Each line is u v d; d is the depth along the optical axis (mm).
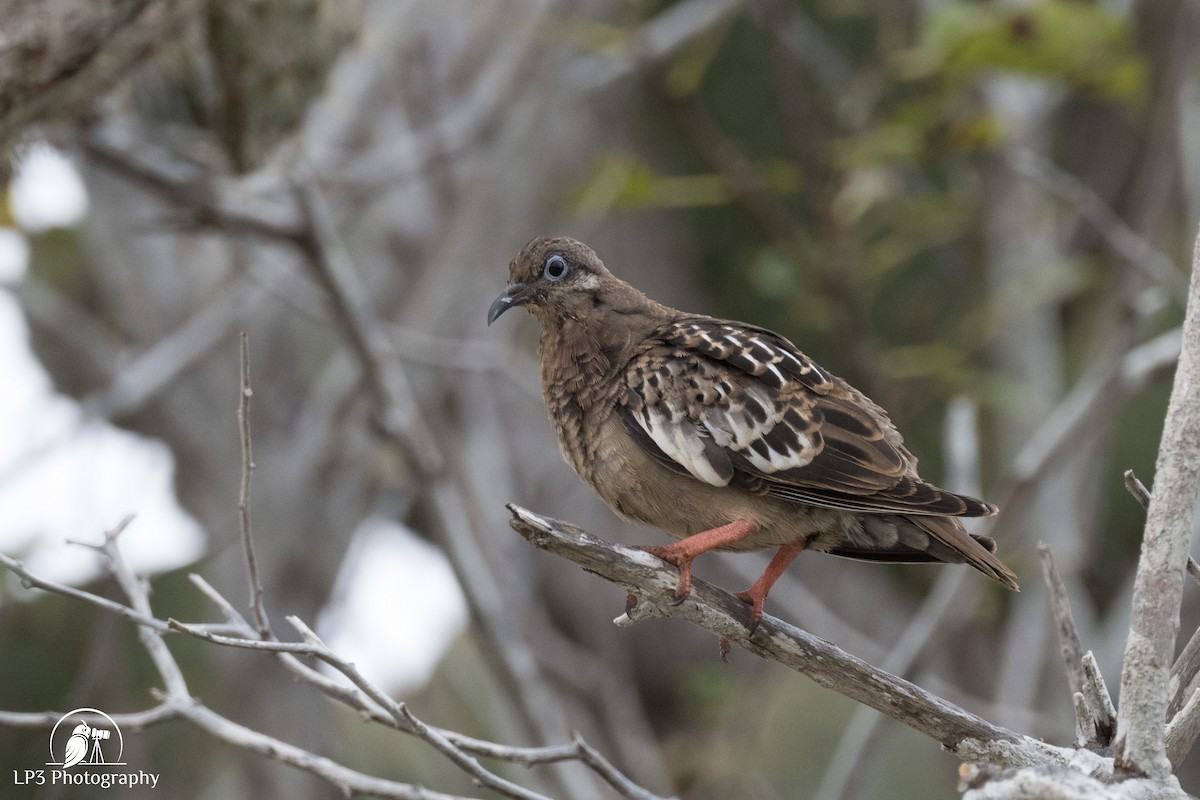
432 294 14367
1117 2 13445
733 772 14484
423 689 15109
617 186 11992
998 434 14508
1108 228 12297
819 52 14367
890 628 18594
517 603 14367
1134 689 5719
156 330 14211
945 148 11789
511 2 14133
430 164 13328
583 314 8406
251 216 11117
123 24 8930
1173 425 5727
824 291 12250
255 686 13383
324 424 13734
